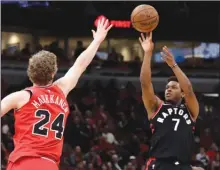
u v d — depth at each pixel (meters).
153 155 6.79
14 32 26.41
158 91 26.64
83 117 22.61
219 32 27.67
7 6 26.03
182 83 6.88
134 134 23.23
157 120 6.84
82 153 20.45
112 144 21.55
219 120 25.86
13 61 25.52
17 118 5.00
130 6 26.08
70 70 5.42
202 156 21.17
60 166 18.59
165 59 6.96
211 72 27.77
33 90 5.08
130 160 20.16
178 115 6.84
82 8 26.75
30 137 4.93
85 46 27.41
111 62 27.25
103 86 26.55
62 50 26.56
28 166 4.81
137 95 26.14
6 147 18.94
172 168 6.69
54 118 5.04
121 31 27.31
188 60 27.98
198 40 27.89
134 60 27.58
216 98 27.27
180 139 6.73
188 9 27.03
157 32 27.69
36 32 26.94
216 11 27.34
